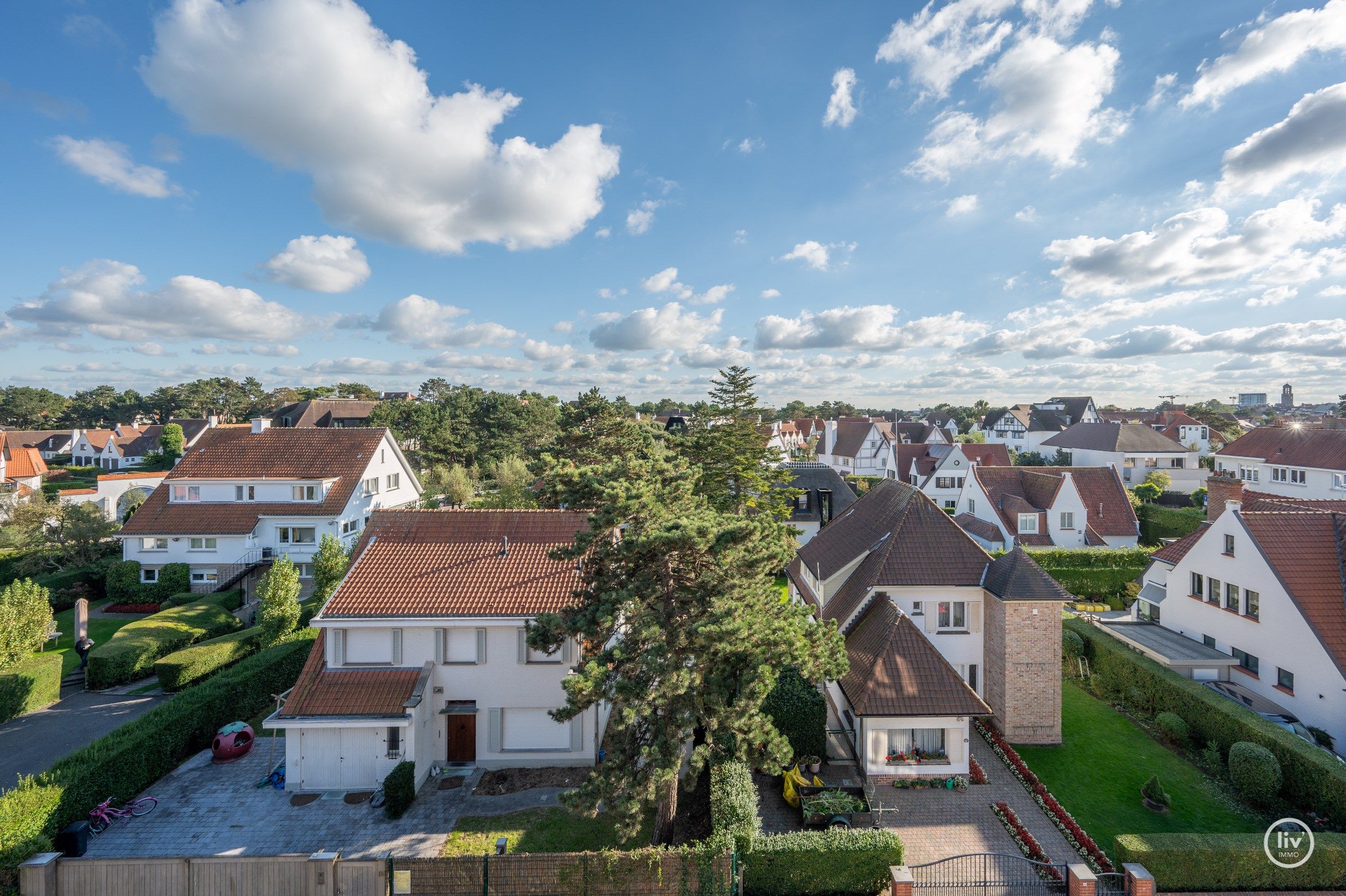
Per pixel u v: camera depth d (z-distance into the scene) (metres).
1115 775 20.30
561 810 18.89
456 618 20.58
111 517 60.94
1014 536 43.69
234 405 140.75
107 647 28.58
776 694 20.91
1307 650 20.94
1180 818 18.00
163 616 33.09
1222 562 25.33
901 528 26.02
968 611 24.33
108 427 139.38
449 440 77.25
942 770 19.72
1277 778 17.80
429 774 20.75
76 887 14.38
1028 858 16.16
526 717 21.39
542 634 15.38
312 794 19.72
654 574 16.30
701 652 15.37
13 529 43.72
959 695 19.72
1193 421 100.94
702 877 14.12
